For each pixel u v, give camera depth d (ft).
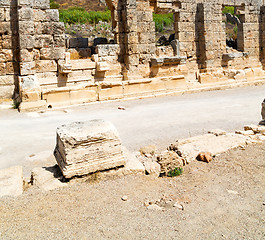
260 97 55.52
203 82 69.56
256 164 20.29
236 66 81.35
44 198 16.05
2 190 16.65
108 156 18.69
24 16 48.98
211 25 73.41
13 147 28.48
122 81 57.47
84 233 12.68
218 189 16.75
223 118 38.73
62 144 17.78
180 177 18.97
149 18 63.93
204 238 12.16
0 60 51.24
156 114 42.63
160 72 65.77
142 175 19.30
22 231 12.91
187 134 31.73
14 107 49.16
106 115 42.50
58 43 54.08
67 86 55.72
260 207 14.57
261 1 84.89
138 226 13.12
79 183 17.89
